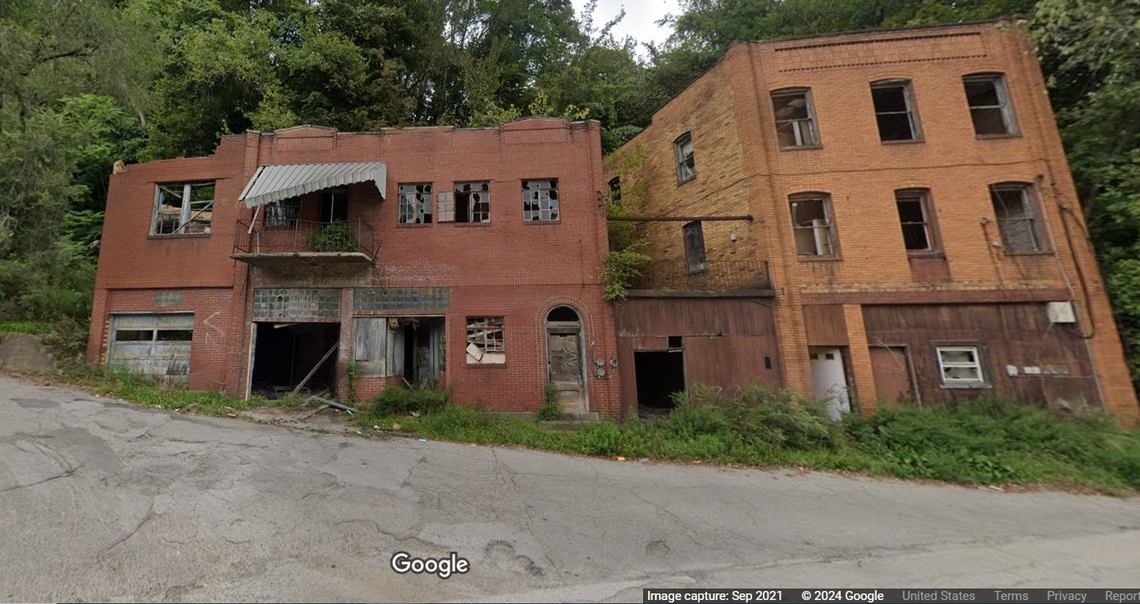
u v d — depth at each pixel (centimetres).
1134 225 1085
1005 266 1138
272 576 410
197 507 545
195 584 393
